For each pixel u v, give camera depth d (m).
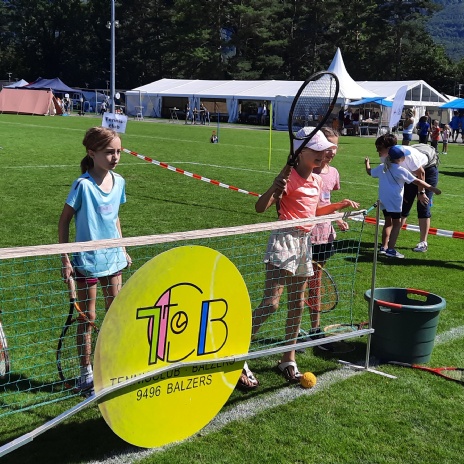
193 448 3.46
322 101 7.61
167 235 3.33
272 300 4.29
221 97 46.91
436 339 5.28
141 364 3.22
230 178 15.54
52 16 84.50
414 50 72.44
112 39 35.22
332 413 3.91
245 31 68.69
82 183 3.86
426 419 3.89
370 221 9.67
